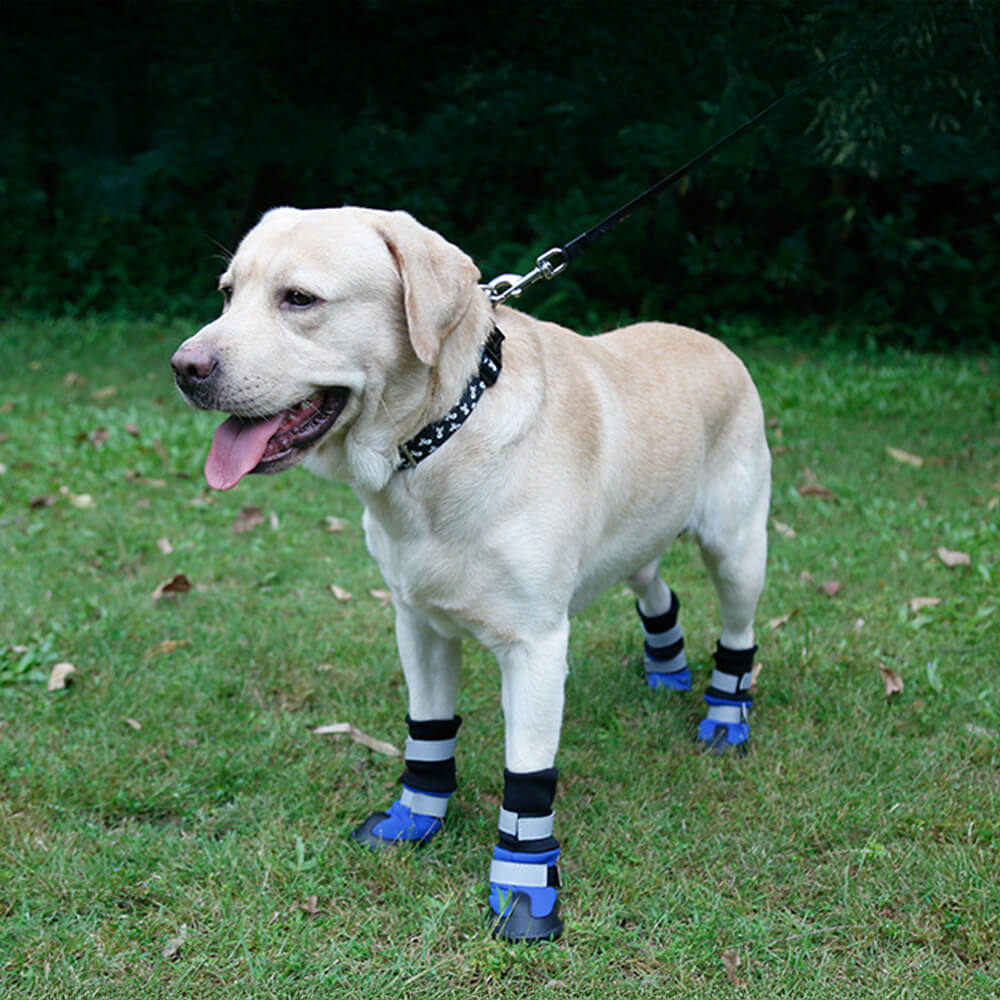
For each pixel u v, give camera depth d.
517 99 9.56
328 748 3.49
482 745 3.53
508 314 2.79
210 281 11.13
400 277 2.46
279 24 9.60
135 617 4.38
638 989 2.45
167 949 2.55
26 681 3.86
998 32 7.38
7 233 10.99
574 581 2.71
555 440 2.62
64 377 8.58
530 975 2.53
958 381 8.35
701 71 8.40
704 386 3.21
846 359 9.32
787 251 10.00
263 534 5.38
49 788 3.18
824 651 4.12
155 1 9.80
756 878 2.84
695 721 3.73
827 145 8.59
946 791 3.21
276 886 2.80
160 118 10.59
